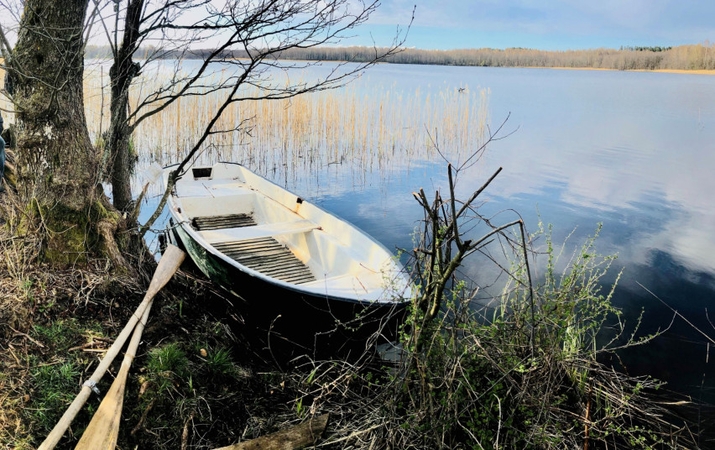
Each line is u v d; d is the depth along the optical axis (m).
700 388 4.04
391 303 3.52
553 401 3.30
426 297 3.03
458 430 3.04
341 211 8.73
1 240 4.00
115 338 3.45
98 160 4.28
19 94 3.94
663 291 5.88
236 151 11.18
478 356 3.15
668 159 13.10
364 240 4.74
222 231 5.05
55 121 3.95
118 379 3.00
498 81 39.44
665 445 3.34
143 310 3.64
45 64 3.87
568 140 15.67
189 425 3.03
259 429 3.11
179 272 4.54
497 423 3.06
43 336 3.34
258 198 6.50
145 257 4.57
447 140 13.18
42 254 3.95
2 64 3.94
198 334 3.79
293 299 3.69
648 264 6.66
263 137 11.52
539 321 3.22
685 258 6.86
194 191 6.63
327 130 12.11
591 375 3.71
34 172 4.01
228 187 6.90
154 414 3.04
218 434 3.05
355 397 3.43
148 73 5.99
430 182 10.54
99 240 4.12
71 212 4.01
